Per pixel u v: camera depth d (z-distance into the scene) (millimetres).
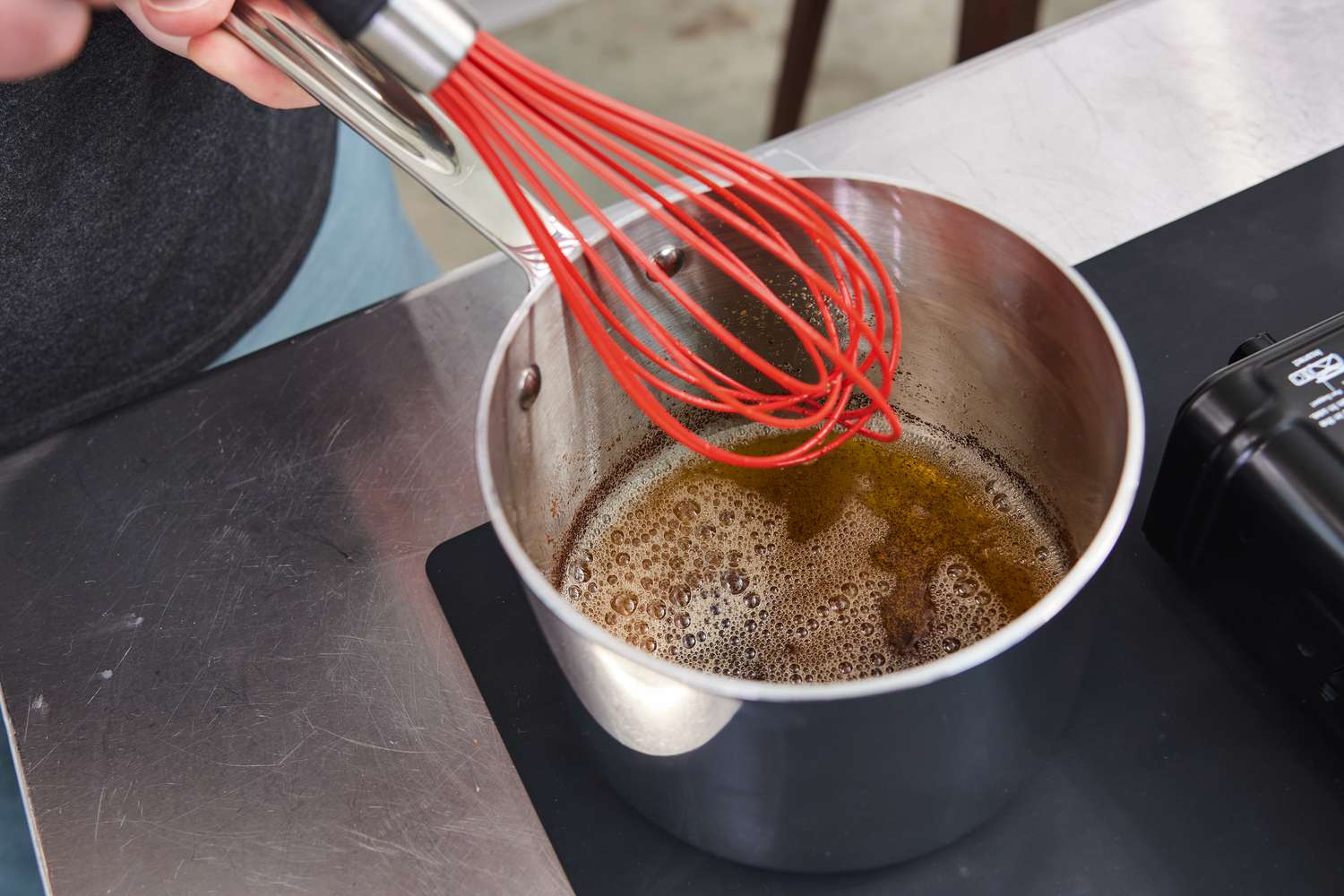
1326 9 702
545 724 451
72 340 641
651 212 384
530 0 1875
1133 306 549
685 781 357
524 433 428
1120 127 646
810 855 378
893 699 290
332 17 323
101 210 606
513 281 609
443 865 421
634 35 1836
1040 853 403
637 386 412
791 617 474
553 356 433
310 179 733
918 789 344
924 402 526
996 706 321
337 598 497
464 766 445
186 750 457
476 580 493
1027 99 667
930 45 1759
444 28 330
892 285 474
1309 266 556
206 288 688
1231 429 389
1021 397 471
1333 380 390
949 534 494
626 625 477
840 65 1745
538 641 473
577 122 367
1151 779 414
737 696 288
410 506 524
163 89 599
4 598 508
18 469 551
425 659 476
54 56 426
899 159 641
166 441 556
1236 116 646
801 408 535
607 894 408
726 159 385
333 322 598
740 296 493
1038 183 621
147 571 512
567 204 1547
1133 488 320
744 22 1832
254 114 666
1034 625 295
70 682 480
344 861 425
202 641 488
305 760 451
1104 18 710
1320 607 372
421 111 396
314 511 525
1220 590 425
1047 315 416
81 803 447
